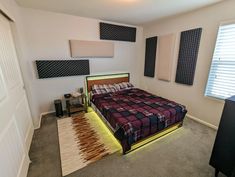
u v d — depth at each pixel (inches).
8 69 65.9
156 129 85.1
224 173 56.8
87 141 86.9
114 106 100.3
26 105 89.7
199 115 113.6
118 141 83.1
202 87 108.6
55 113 127.0
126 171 64.6
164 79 143.3
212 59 98.4
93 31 134.0
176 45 126.3
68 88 133.6
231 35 86.9
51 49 118.2
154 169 65.8
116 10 105.2
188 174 63.0
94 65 144.1
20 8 97.0
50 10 107.9
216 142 58.6
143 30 165.6
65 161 70.1
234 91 89.9
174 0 85.4
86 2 90.0
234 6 83.1
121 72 164.9
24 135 74.4
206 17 98.8
